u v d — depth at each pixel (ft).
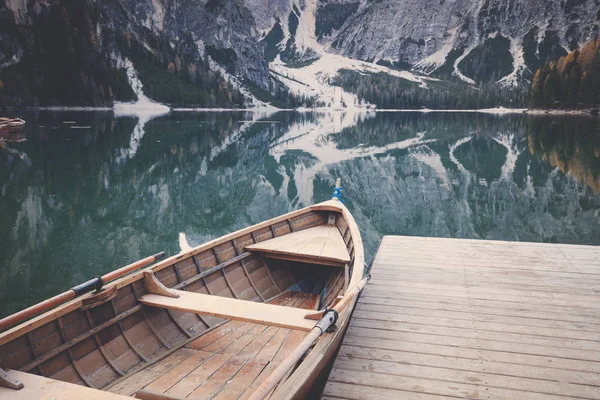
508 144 137.69
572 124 238.89
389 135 178.81
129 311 18.51
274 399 12.72
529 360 17.83
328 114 473.67
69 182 71.20
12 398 12.30
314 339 13.92
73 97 355.97
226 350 18.84
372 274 27.76
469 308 22.75
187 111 412.57
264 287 26.35
